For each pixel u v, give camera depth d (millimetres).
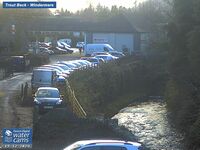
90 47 85312
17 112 32750
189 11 43156
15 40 75312
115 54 81062
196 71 38844
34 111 30328
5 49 72312
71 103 34062
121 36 94062
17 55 69875
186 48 42812
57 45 108125
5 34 72125
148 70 67562
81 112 30172
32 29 94188
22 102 35812
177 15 44844
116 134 28094
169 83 48906
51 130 27766
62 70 53906
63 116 28109
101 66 53688
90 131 28109
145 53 74625
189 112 35000
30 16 81125
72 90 38062
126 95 58938
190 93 36844
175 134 36406
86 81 46469
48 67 54375
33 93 38438
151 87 65375
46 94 33906
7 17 72375
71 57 88750
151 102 58625
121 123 42031
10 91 42969
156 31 74000
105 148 13438
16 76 56875
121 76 58562
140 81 66500
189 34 39312
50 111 28250
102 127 28266
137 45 93312
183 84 41656
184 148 31609
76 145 13797
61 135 27828
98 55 73625
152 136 35750
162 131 37844
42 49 92312
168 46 49406
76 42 128125
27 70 65000
